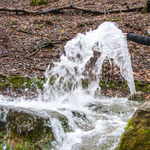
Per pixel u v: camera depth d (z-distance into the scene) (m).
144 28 10.27
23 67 7.39
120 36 4.45
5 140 3.60
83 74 5.16
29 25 11.77
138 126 2.51
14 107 3.79
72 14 13.50
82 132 3.67
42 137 3.35
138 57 8.02
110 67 7.18
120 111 4.42
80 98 5.04
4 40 10.01
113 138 3.42
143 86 5.83
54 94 5.25
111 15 12.48
